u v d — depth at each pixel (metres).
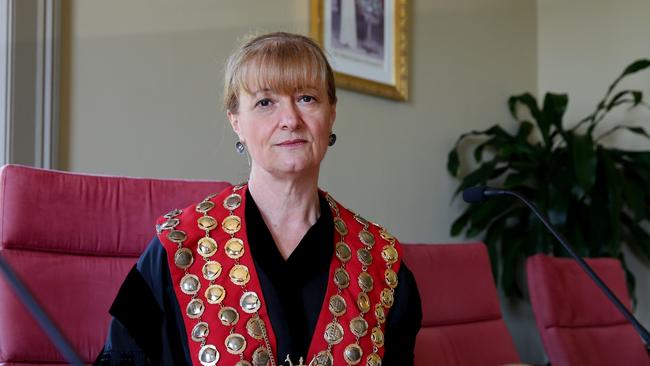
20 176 1.75
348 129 3.59
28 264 1.70
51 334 0.85
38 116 2.47
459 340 2.57
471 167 4.36
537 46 4.92
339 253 1.40
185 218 1.38
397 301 1.43
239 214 1.38
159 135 2.83
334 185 3.50
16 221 1.71
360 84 3.60
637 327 1.55
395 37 3.86
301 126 1.35
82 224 1.79
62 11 2.56
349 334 1.33
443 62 4.22
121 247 1.82
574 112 4.79
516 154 4.29
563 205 3.97
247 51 1.37
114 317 1.28
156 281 1.31
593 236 4.01
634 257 4.43
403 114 3.92
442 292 2.61
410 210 3.94
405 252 2.56
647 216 4.12
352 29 3.61
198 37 2.98
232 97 1.40
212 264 1.32
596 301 2.99
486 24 4.54
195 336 1.28
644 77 4.52
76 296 1.73
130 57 2.75
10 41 2.42
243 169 3.12
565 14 4.86
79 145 2.60
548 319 2.83
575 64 4.80
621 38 4.64
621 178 3.94
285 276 1.34
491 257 4.14
